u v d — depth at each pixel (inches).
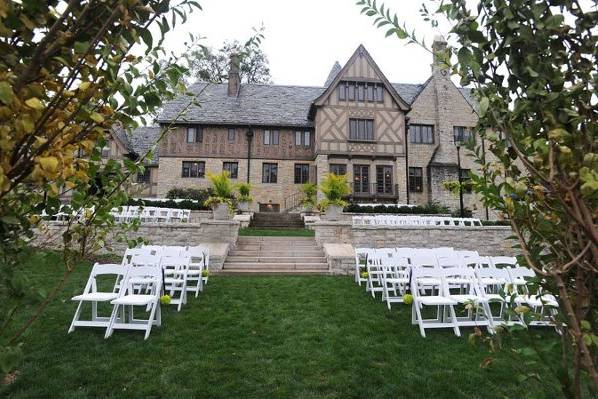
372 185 895.1
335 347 179.3
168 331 198.5
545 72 51.7
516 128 55.1
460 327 217.8
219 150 943.0
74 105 60.7
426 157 979.3
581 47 53.1
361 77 922.1
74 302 245.0
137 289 297.3
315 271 378.3
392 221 591.2
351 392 137.9
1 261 56.9
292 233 594.6
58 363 156.0
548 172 51.4
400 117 922.7
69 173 59.1
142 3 62.1
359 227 427.8
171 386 139.4
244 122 946.1
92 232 97.0
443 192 925.2
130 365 155.9
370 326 210.7
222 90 1031.0
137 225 106.1
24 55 53.9
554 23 50.9
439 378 148.6
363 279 319.6
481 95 57.4
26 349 168.1
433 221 593.6
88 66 56.2
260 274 366.9
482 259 284.7
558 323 56.8
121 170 86.9
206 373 150.7
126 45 58.4
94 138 66.3
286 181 951.0
